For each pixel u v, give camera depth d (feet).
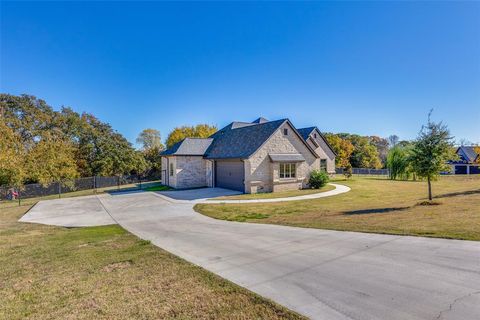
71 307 14.62
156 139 231.71
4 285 18.56
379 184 88.28
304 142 79.61
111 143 138.62
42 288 17.61
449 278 15.47
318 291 15.01
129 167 141.18
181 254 23.79
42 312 14.26
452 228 25.52
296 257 21.27
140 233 34.17
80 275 19.62
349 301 13.65
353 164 183.62
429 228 26.27
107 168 134.51
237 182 75.15
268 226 34.73
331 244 24.20
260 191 71.46
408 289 14.49
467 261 17.80
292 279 16.96
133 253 24.56
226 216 44.09
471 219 28.55
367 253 20.94
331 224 32.50
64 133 131.64
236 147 79.97
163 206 57.06
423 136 42.32
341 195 64.85
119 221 44.24
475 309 12.15
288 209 48.19
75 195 88.74
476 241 21.58
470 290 13.93
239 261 21.13
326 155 115.55
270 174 73.05
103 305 14.62
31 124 119.14
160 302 14.62
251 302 14.10
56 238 33.27
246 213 45.93
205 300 14.61
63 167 106.93
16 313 14.29
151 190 87.04
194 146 91.25
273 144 73.97
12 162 80.59
